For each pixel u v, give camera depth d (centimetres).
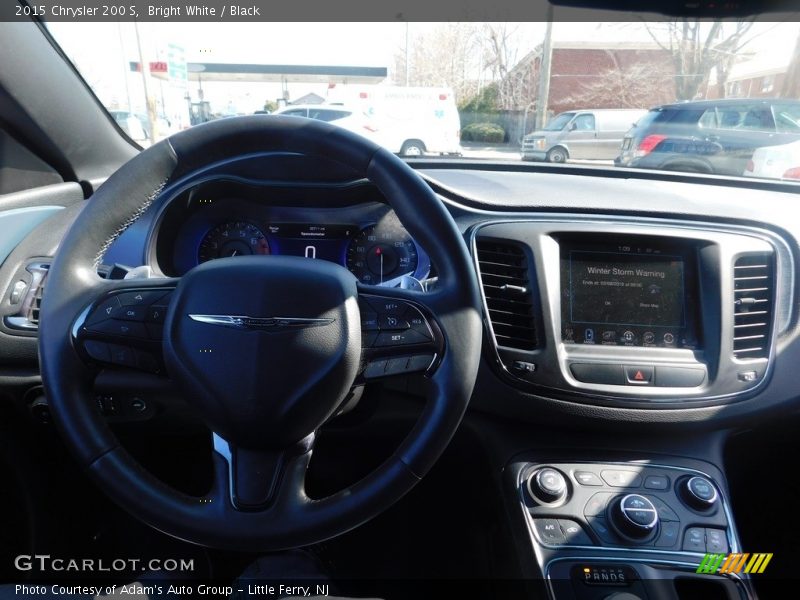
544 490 124
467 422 139
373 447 155
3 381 135
